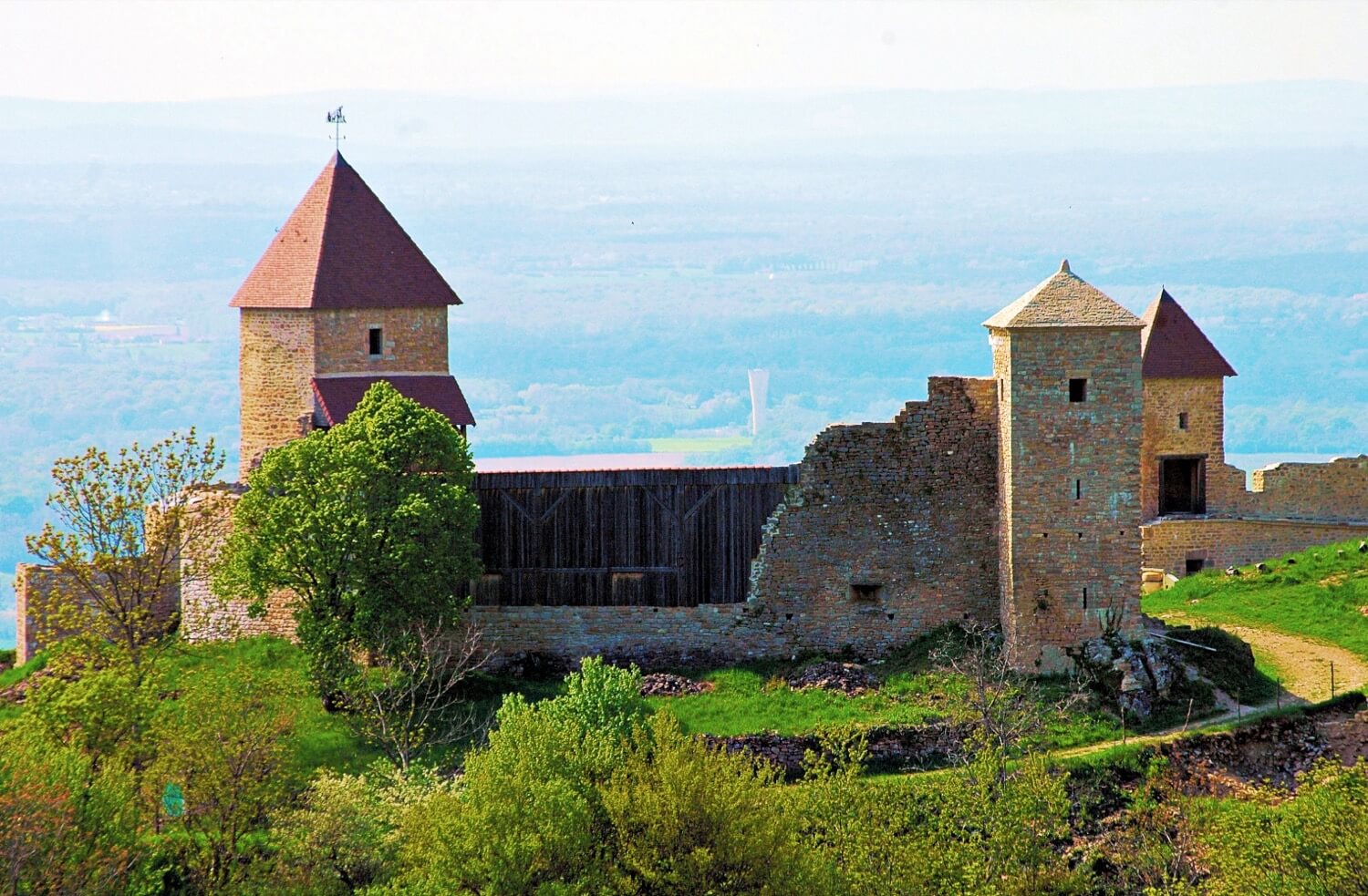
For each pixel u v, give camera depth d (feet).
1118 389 220.64
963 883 172.24
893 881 170.81
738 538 237.66
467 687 229.86
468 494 227.81
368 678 223.10
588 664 215.72
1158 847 188.44
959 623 233.96
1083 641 222.28
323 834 178.60
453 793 182.60
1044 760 190.29
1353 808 174.29
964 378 232.94
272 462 224.74
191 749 187.93
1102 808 199.93
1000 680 216.54
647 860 170.50
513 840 168.04
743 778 177.17
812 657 234.79
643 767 180.34
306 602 223.30
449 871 168.76
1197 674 221.25
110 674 197.47
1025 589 222.48
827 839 180.24
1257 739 211.82
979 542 233.76
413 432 226.17
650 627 238.48
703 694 226.38
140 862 178.91
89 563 231.50
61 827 168.35
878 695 222.69
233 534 230.27
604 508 238.68
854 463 235.20
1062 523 221.87
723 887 169.78
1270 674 230.07
